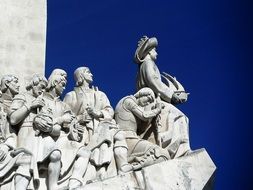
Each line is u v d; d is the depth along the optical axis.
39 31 23.02
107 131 20.02
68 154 19.45
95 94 20.88
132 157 20.22
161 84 21.75
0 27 22.75
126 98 20.98
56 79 20.14
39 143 19.17
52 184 18.94
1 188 18.52
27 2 23.19
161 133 20.89
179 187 19.73
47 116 19.30
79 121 20.22
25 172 18.52
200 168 20.17
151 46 22.16
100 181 19.12
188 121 21.66
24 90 21.53
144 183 19.50
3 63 22.42
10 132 19.39
